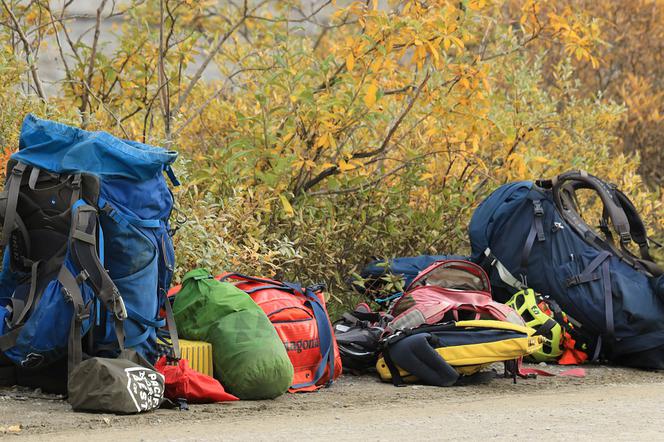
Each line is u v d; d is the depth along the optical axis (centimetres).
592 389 1584
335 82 2080
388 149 2212
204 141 2331
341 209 2158
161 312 1472
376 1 1938
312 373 1539
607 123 2677
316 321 1552
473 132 2105
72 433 1126
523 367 1784
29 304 1338
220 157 2070
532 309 1819
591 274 1809
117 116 2050
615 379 1700
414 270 2011
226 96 2414
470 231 1939
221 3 2720
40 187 1367
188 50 2139
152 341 1401
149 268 1372
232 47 2425
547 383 1636
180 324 1473
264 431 1159
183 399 1321
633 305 1772
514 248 1878
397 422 1234
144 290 1366
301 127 2120
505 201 1912
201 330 1437
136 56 2127
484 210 1936
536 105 2445
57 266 1351
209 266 1747
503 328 1584
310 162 2002
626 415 1297
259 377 1388
